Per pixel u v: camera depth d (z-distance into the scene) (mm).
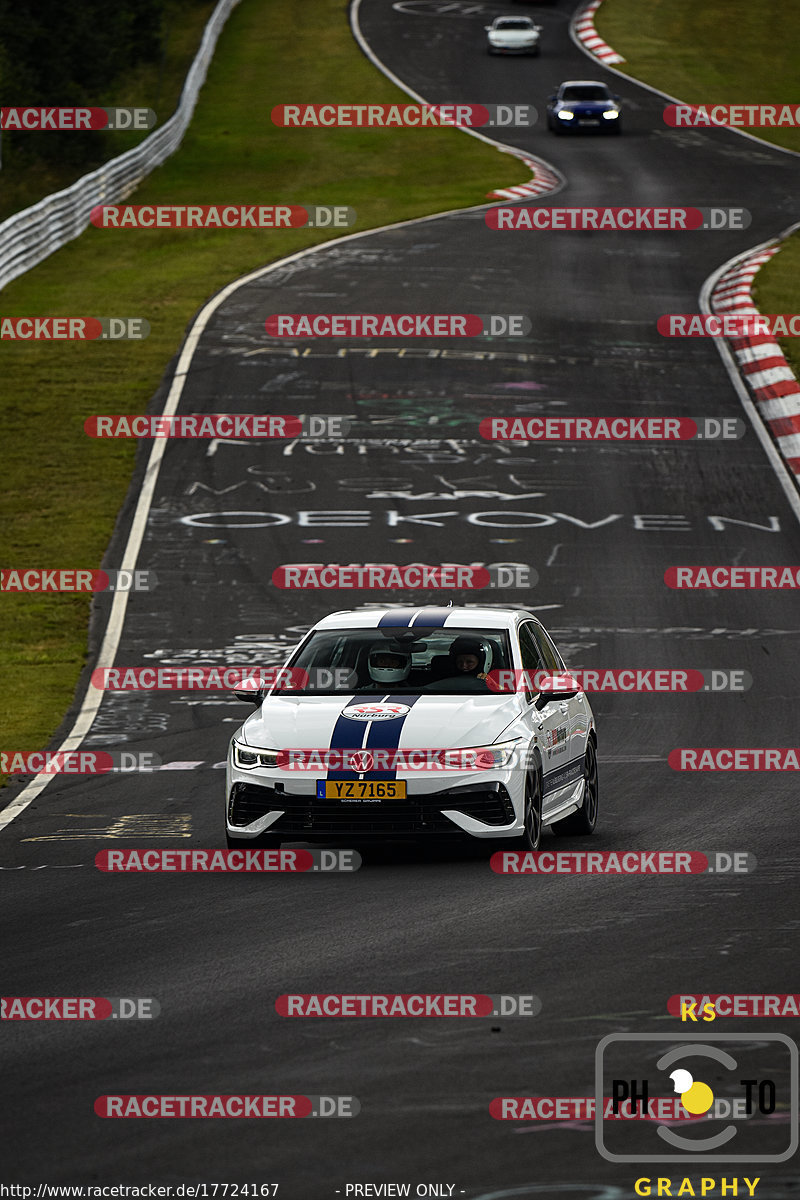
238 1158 19109
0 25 188250
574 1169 18531
